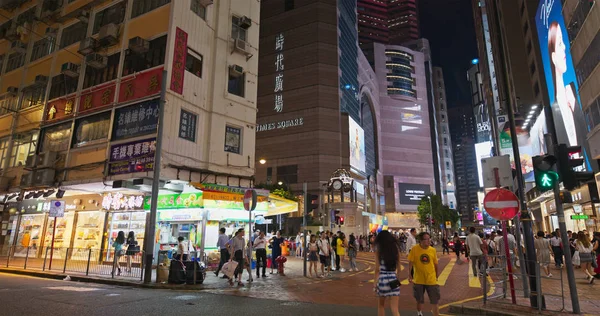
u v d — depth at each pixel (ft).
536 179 26.73
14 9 88.17
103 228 62.85
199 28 64.44
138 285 38.52
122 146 57.88
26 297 29.07
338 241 55.98
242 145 67.41
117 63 64.75
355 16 288.92
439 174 395.55
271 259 56.44
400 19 504.43
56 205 54.03
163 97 45.68
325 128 212.02
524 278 29.53
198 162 59.82
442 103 452.76
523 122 143.23
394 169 337.93
